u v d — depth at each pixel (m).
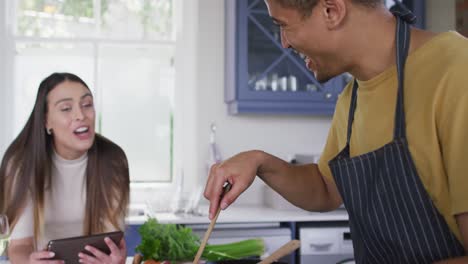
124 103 3.54
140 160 3.56
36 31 3.45
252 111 3.29
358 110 1.08
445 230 0.92
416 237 0.96
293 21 0.93
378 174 0.98
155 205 3.27
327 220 2.99
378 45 0.96
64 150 2.03
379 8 0.96
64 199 2.06
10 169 2.01
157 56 3.57
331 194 1.34
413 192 0.93
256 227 2.92
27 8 3.44
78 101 1.99
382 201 0.98
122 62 3.53
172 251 1.67
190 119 3.58
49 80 2.00
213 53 3.52
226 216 2.90
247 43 3.27
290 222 2.94
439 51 0.89
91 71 3.49
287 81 3.34
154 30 3.57
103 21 3.51
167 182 3.58
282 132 3.59
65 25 3.47
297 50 0.99
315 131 3.62
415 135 0.90
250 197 3.54
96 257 1.62
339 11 0.90
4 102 3.41
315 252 2.91
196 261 1.10
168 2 3.58
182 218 2.86
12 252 1.93
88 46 3.49
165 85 3.58
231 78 3.35
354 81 1.14
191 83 3.57
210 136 3.52
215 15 3.52
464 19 3.46
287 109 3.33
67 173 2.05
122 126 3.54
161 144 3.58
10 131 3.42
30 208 2.00
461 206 0.76
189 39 3.57
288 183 1.27
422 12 3.42
